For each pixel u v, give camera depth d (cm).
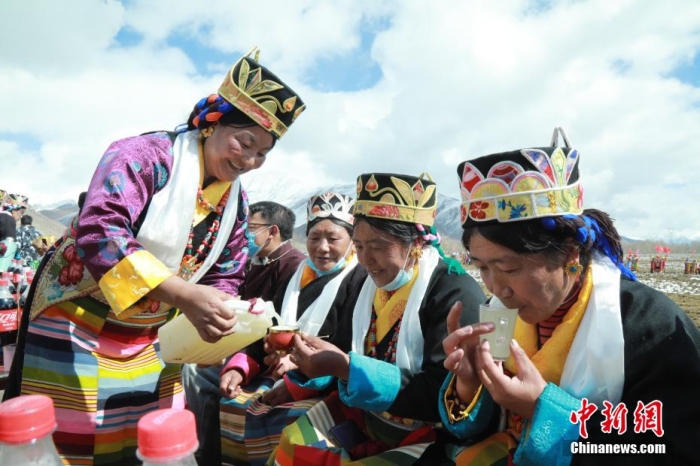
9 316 586
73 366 228
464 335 182
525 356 181
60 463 136
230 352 241
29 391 228
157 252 231
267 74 235
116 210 211
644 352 179
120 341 246
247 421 301
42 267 242
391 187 263
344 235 369
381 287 283
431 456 241
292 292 390
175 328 231
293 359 249
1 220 643
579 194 195
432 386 239
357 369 236
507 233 183
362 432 276
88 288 230
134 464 246
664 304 186
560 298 190
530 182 181
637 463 173
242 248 300
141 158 223
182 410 124
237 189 270
